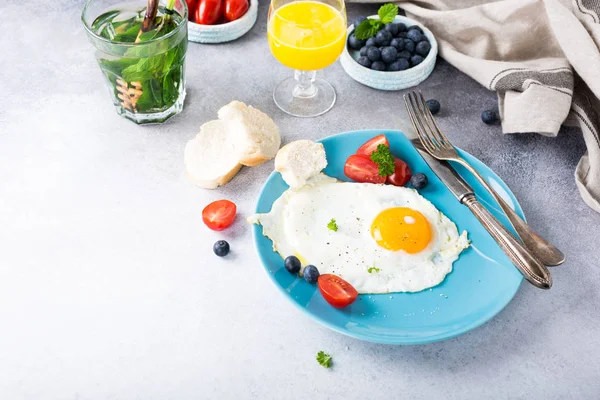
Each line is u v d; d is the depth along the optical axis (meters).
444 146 0.78
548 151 0.83
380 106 0.86
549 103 0.80
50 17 0.93
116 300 0.71
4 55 0.89
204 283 0.72
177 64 0.80
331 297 0.67
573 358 0.69
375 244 0.72
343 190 0.75
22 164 0.79
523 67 0.83
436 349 0.69
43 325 0.69
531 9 0.85
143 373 0.67
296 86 0.87
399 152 0.79
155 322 0.70
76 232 0.75
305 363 0.68
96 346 0.68
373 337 0.66
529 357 0.69
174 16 0.79
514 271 0.70
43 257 0.73
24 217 0.75
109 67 0.78
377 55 0.86
